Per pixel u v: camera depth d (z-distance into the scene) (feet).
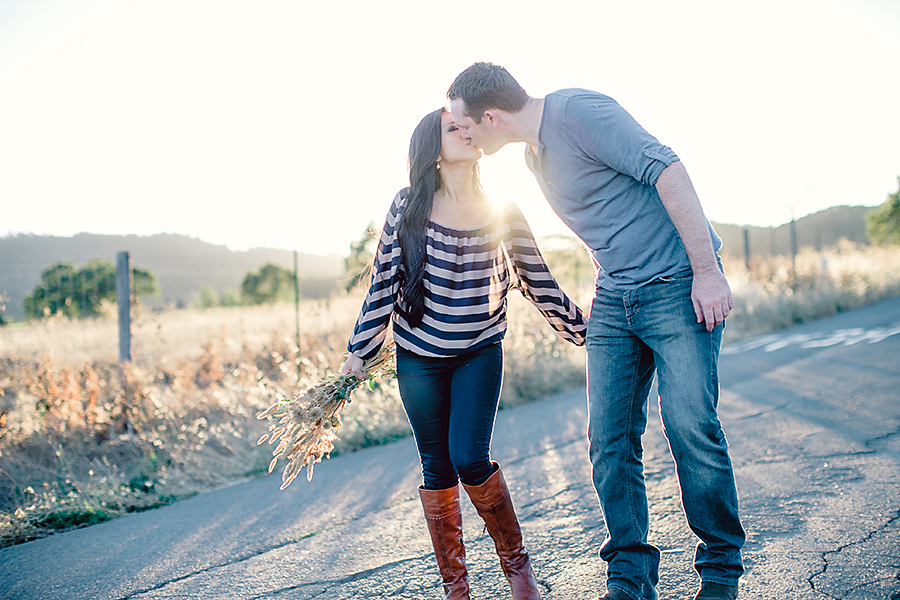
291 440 7.83
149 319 27.73
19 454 15.97
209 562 10.07
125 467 16.67
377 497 12.97
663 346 6.61
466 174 7.64
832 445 13.09
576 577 8.18
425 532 10.63
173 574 9.68
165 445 16.89
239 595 8.67
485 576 8.51
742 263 60.34
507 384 23.02
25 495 14.35
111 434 18.16
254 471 16.16
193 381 24.31
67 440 17.38
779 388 20.21
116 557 10.64
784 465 12.05
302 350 25.81
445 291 7.42
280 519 12.04
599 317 7.23
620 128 6.40
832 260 60.23
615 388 7.08
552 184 7.13
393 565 9.27
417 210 7.32
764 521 9.36
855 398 17.53
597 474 7.15
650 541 9.05
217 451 17.49
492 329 7.80
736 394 19.88
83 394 19.17
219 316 48.98
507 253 8.09
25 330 32.58
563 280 36.27
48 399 18.35
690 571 7.91
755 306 42.88
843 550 8.09
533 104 6.92
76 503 13.48
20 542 12.10
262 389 19.08
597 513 10.61
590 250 7.35
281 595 8.55
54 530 12.63
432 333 7.45
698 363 6.44
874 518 9.04
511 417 20.20
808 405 17.26
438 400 7.63
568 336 8.60
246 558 10.12
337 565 9.47
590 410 7.25
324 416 7.80
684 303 6.49
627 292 6.77
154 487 14.76
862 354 25.79
